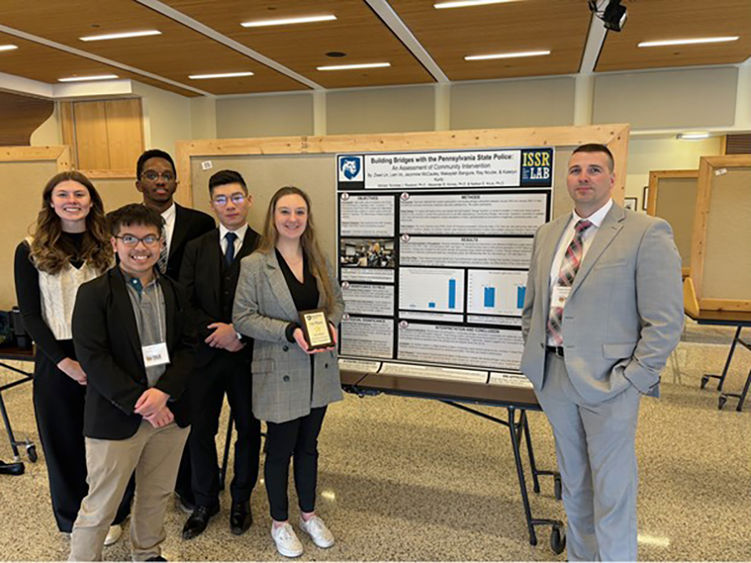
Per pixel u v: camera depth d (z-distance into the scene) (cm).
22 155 325
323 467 283
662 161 854
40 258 196
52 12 493
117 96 826
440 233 233
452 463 288
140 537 193
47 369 204
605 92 769
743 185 387
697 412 361
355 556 209
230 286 218
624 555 173
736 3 480
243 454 224
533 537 215
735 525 228
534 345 190
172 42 594
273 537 212
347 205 245
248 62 690
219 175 217
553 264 188
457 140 225
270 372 199
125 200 473
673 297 163
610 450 172
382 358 250
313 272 212
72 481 215
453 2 475
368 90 853
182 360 185
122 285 175
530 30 557
